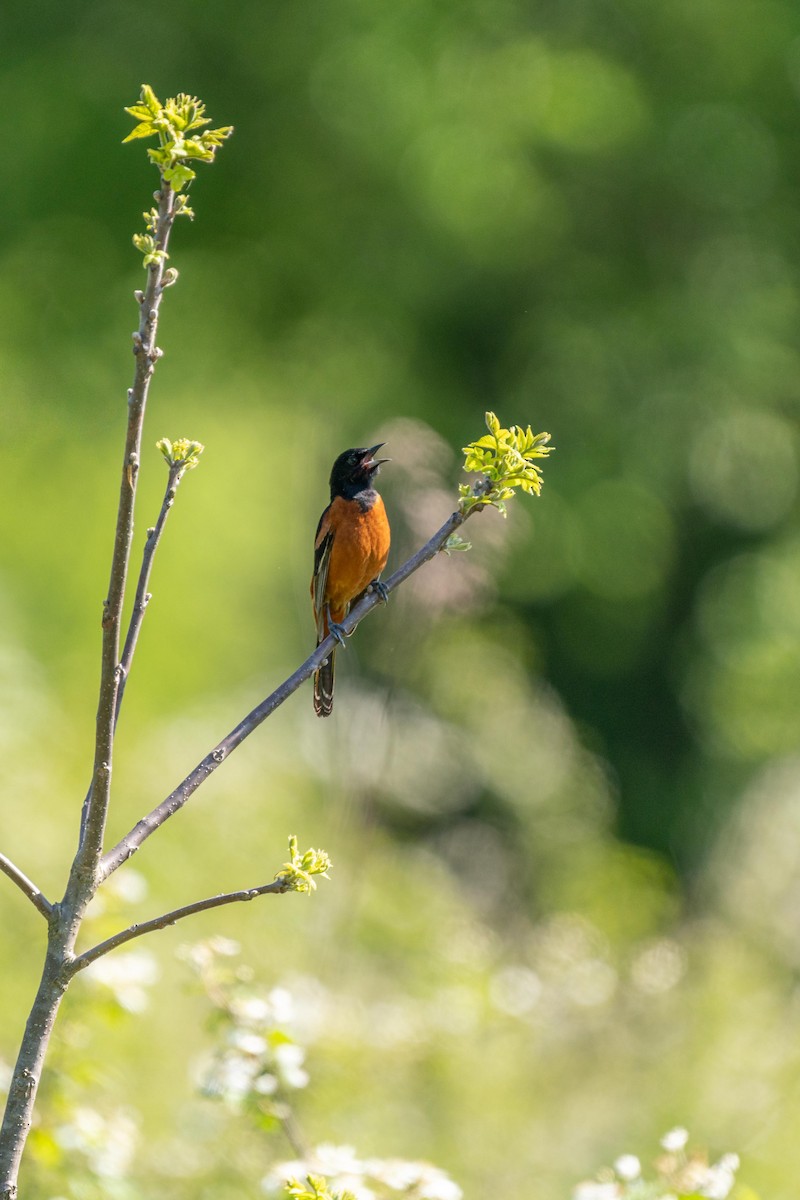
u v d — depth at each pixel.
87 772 11.53
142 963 5.07
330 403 22.45
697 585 22.91
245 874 10.34
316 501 19.77
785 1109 7.94
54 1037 4.85
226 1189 5.60
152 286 3.02
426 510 9.27
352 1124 7.08
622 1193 4.30
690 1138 7.80
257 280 23.69
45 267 22.27
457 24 22.25
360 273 22.94
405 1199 4.23
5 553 15.99
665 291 22.86
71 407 21.25
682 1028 8.74
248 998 4.77
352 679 10.65
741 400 22.36
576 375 22.62
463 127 21.69
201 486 18.42
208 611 16.78
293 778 12.45
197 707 14.59
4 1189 3.22
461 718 13.10
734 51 22.42
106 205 21.86
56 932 3.29
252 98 22.58
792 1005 9.04
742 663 20.86
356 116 21.81
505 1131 7.61
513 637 14.30
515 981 9.10
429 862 12.70
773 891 10.09
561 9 22.67
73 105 21.52
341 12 21.88
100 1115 5.29
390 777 11.63
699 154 22.34
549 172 22.53
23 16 22.20
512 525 9.52
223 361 23.23
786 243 23.19
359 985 9.19
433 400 23.25
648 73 22.80
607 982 9.19
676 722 22.53
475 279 22.94
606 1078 8.31
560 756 14.20
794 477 22.64
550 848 13.40
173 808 3.46
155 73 22.12
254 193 22.95
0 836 9.33
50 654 14.84
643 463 22.27
